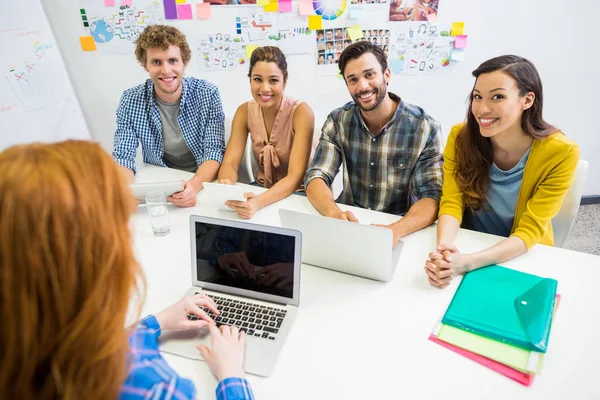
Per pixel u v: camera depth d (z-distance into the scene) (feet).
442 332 2.87
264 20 7.55
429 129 5.05
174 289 3.45
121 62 8.04
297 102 5.96
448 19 7.45
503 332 2.78
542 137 3.98
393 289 3.37
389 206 5.63
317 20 7.49
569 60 7.76
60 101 7.95
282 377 2.57
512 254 3.68
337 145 5.58
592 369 2.54
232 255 3.20
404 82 8.00
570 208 4.34
